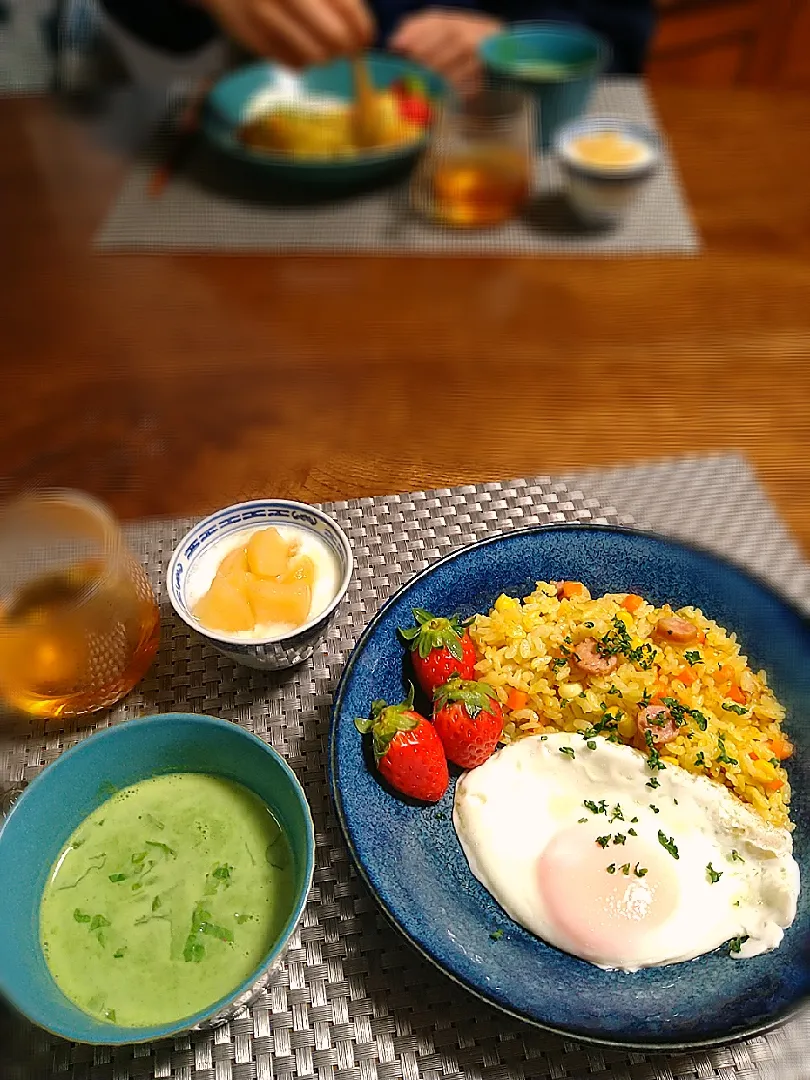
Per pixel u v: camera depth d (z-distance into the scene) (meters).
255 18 0.81
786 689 0.39
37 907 0.33
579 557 0.43
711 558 0.41
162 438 0.49
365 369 0.53
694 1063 0.31
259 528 0.44
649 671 0.40
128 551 0.42
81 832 0.35
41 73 0.80
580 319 0.56
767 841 0.34
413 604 0.40
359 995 0.33
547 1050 0.31
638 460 0.50
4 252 0.61
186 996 0.31
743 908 0.33
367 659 0.38
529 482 0.49
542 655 0.40
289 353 0.54
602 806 0.36
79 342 0.55
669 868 0.34
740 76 1.28
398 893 0.32
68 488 0.47
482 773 0.37
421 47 0.84
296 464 0.49
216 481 0.48
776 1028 0.28
